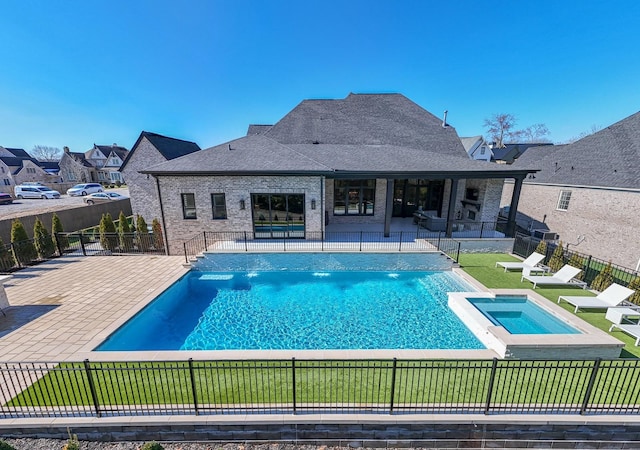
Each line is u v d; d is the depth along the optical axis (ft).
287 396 16.05
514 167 44.52
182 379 17.56
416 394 16.20
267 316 28.17
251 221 43.88
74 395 15.21
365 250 38.91
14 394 16.14
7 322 23.94
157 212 70.13
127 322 24.32
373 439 14.73
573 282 31.96
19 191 113.60
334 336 24.58
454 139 60.29
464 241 42.96
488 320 24.23
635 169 43.06
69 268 37.70
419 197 58.80
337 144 57.88
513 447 14.87
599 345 19.45
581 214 49.80
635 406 15.46
